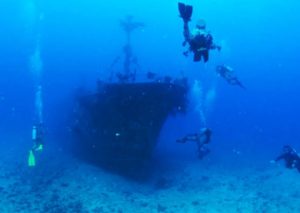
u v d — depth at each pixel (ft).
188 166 63.98
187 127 146.82
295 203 43.70
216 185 52.08
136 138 48.47
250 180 55.77
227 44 488.44
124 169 52.16
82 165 51.60
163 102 47.14
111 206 39.63
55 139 78.33
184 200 44.14
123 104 47.24
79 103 62.18
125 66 61.57
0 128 106.73
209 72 370.53
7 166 56.44
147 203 41.93
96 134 53.62
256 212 40.09
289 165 38.19
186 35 16.35
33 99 285.84
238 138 116.37
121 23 63.72
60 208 38.01
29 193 43.19
